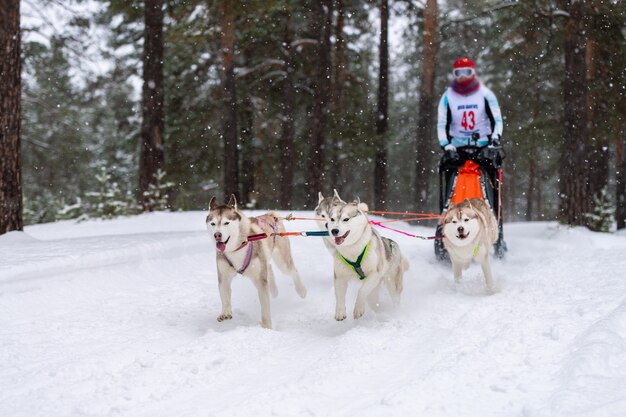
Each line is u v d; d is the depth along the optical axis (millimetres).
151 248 7781
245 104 21047
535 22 15781
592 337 3957
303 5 19609
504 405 3115
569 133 14211
